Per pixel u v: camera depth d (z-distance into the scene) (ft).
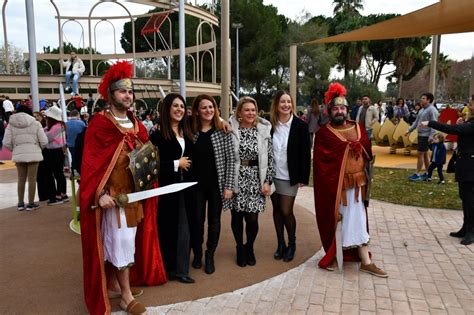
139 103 66.64
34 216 20.44
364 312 10.86
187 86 51.08
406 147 39.01
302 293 11.94
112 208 10.34
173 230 12.58
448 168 17.71
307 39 111.96
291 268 13.79
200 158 12.69
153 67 114.42
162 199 12.39
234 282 12.67
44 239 16.90
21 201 21.48
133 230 10.73
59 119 22.90
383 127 41.42
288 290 12.14
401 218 19.65
